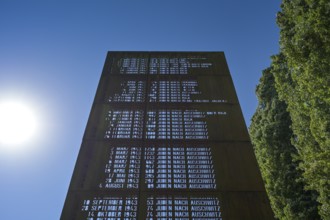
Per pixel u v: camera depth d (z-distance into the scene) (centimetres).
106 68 2069
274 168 2381
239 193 1315
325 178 1470
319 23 1390
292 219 2031
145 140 1558
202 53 2212
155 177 1388
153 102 1781
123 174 1396
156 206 1268
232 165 1431
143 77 1981
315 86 1471
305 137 1798
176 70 2052
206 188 1337
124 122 1655
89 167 1418
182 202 1284
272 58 2167
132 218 1230
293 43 1609
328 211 1528
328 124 1459
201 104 1766
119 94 1839
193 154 1489
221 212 1245
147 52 2230
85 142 1537
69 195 1300
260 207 1257
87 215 1233
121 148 1513
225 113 1709
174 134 1594
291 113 1986
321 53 1401
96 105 1756
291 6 1803
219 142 1545
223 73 2011
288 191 2166
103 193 1312
